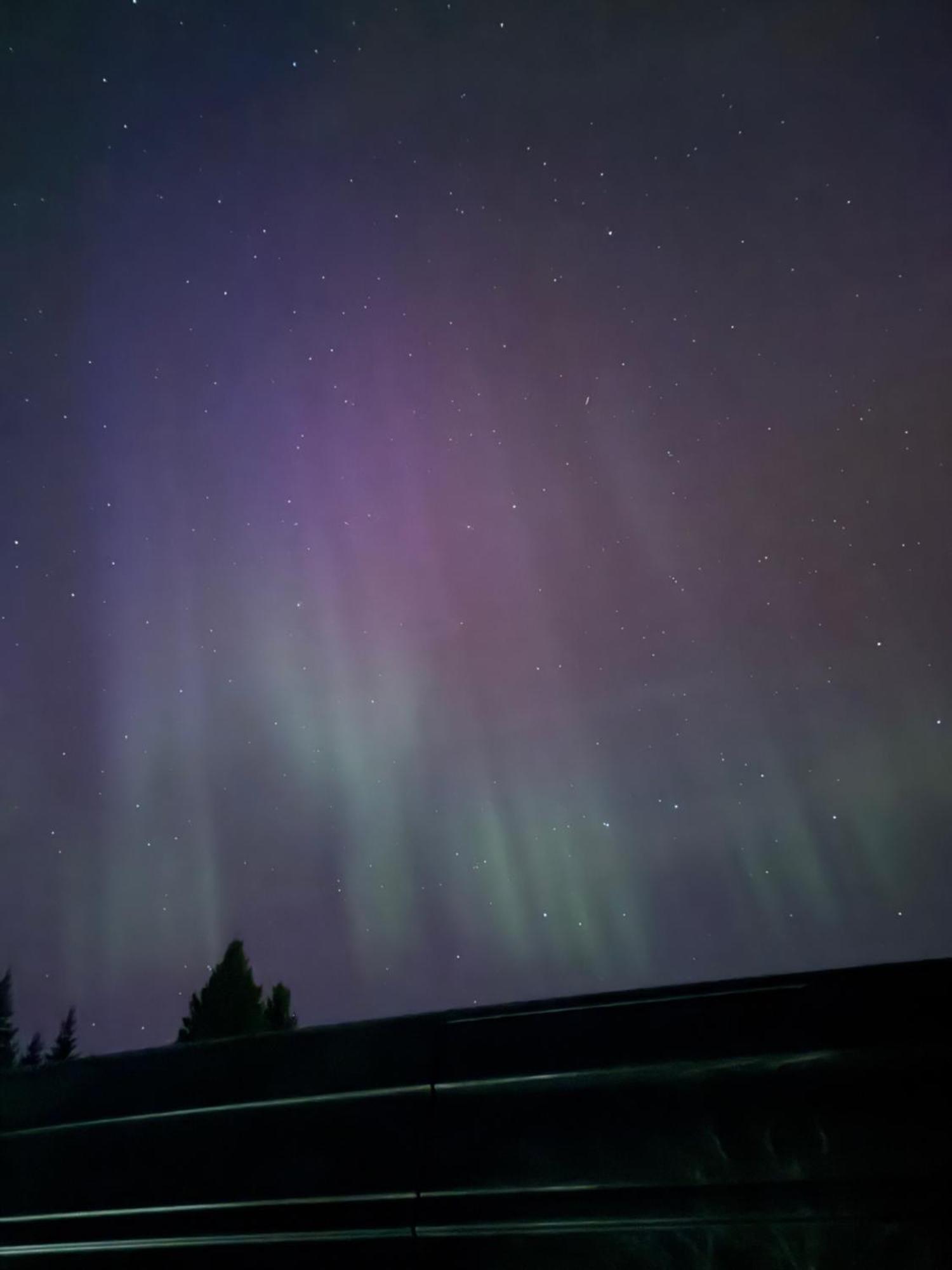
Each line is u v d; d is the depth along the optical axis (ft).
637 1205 5.84
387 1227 6.30
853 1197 5.45
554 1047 6.66
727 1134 5.89
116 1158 7.39
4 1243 7.28
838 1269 5.31
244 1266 6.48
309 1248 6.40
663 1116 6.09
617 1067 6.39
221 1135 7.20
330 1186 6.62
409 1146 6.61
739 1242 5.55
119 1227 7.01
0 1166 7.65
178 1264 6.68
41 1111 7.89
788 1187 5.61
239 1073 7.53
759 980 6.39
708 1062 6.17
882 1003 5.98
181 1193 7.01
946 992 5.88
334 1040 7.39
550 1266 5.82
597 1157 6.09
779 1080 5.95
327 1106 7.02
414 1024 7.25
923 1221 5.27
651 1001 6.59
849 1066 5.84
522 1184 6.15
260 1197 6.75
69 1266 6.96
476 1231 6.08
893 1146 5.52
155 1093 7.66
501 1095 6.58
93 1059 8.15
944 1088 5.58
